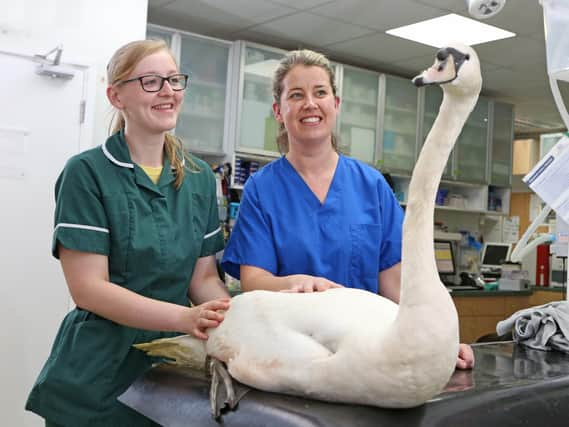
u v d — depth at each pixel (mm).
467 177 5918
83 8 2824
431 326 813
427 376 825
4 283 2646
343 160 1609
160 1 4125
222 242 1629
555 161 1575
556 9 1491
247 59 4539
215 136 4520
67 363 1382
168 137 1554
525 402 1014
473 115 5961
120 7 2920
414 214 844
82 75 2811
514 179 7879
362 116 5207
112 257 1401
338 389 891
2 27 2641
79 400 1375
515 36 4500
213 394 989
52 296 2734
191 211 1508
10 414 2643
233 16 4359
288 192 1544
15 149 2672
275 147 4656
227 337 1046
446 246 5688
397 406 875
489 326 5215
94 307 1297
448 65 800
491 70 5379
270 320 997
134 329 1412
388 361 832
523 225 7812
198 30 4711
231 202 4449
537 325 1479
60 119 2764
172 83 1409
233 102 4500
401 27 4430
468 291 5074
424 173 845
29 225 2699
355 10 4121
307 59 1510
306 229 1512
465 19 4207
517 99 6352
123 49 1410
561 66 1493
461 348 1259
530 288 5523
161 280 1440
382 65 5453
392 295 1571
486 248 5992
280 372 944
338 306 964
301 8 4129
